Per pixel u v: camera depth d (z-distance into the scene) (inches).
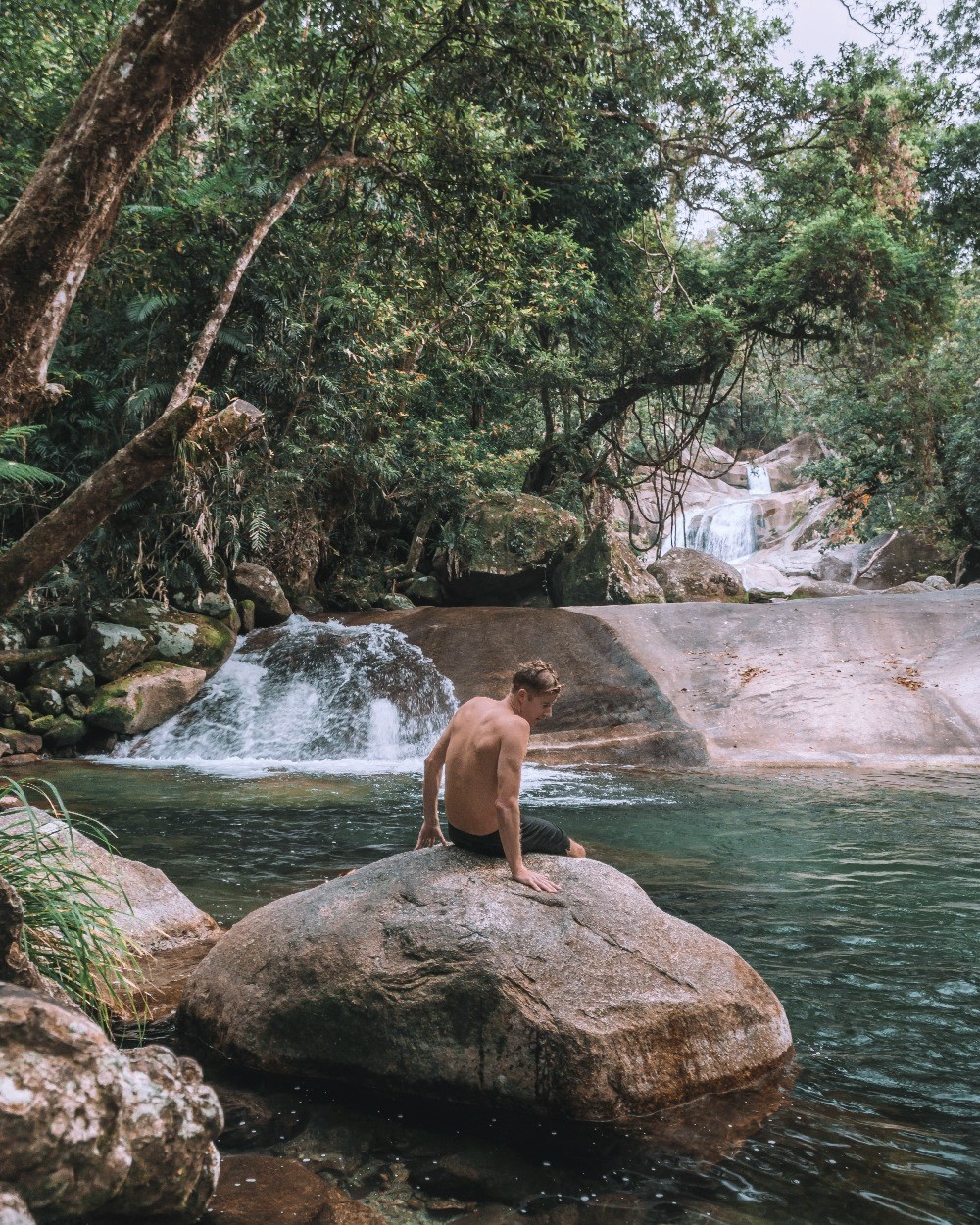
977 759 432.8
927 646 533.3
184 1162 73.5
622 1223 91.2
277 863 245.0
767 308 828.6
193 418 150.4
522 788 372.2
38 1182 63.1
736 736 456.4
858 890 220.7
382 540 736.3
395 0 383.2
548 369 776.3
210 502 528.4
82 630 503.8
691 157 811.4
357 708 492.4
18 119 439.8
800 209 842.2
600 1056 116.8
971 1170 102.8
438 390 717.9
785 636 550.6
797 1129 112.7
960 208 797.9
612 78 727.1
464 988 123.0
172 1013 144.5
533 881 137.1
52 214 176.6
